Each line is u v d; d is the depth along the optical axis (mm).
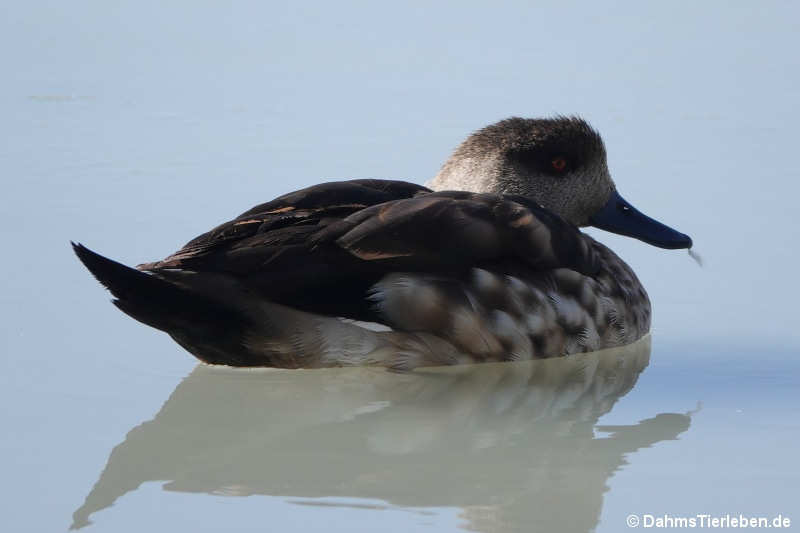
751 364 13055
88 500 9820
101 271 11617
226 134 19703
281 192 17453
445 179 14992
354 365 12438
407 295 12289
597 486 10164
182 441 11031
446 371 12688
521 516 9656
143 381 12352
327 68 22578
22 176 17938
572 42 23859
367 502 9844
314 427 11492
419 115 20359
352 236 12188
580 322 13164
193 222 16391
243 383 12414
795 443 10977
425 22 24938
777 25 24750
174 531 9320
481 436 11320
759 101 20969
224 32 24578
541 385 12664
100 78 22094
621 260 14281
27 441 10914
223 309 11914
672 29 24562
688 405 12016
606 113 20484
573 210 14852
